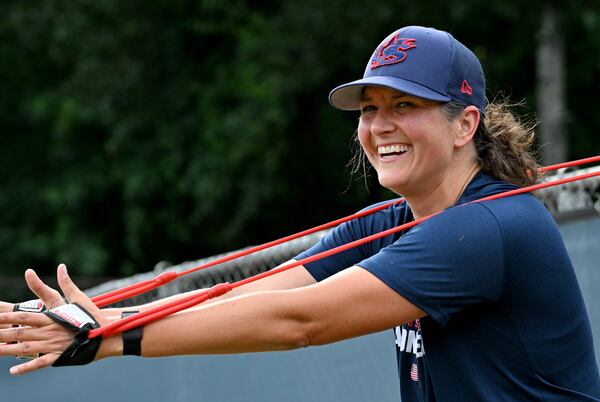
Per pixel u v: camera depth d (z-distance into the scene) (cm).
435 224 962
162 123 5078
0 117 5806
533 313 980
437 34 1034
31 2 5312
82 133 5444
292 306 921
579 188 1648
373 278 938
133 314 939
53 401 1906
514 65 4697
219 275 1934
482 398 984
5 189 5653
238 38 4941
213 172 4753
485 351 985
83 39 5081
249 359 1767
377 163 1042
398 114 1010
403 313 944
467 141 1030
